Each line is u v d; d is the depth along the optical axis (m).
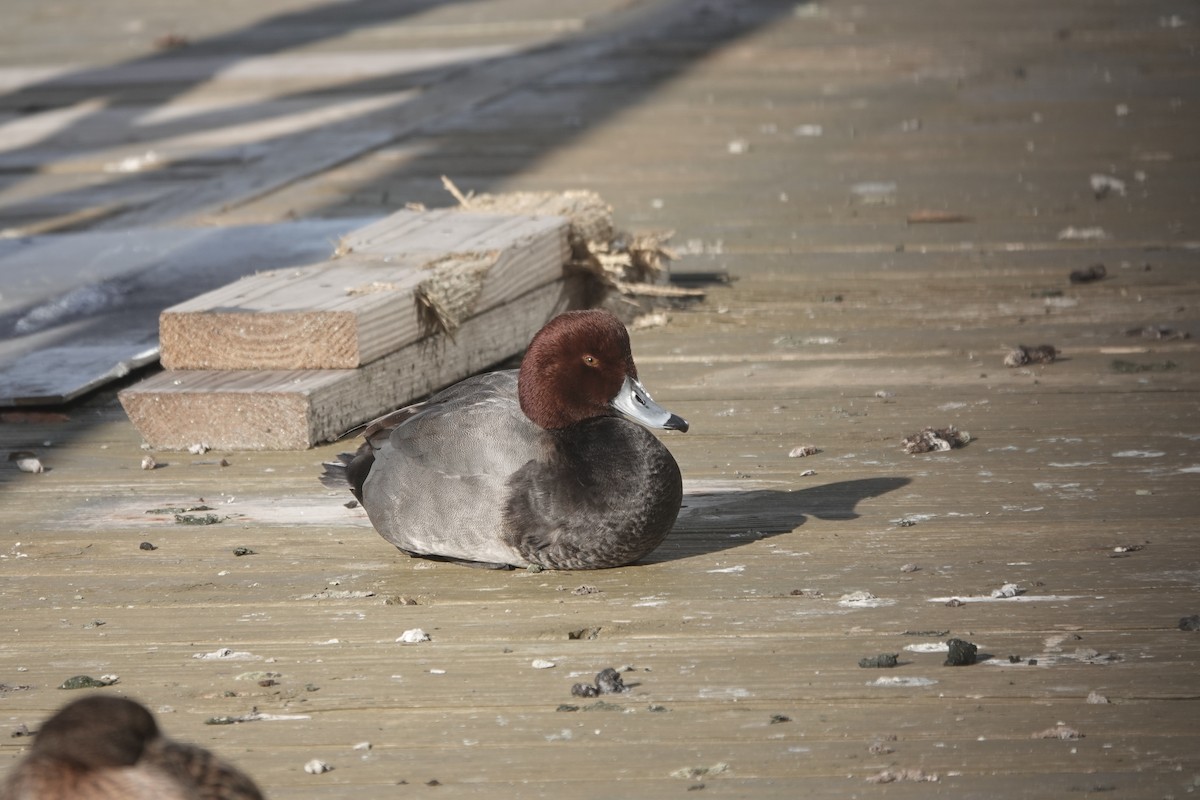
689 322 13.37
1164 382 11.23
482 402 8.36
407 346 11.36
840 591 7.84
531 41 27.09
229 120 22.42
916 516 8.91
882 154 19.16
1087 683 6.64
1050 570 7.99
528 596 7.97
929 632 7.27
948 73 23.48
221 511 9.48
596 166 19.03
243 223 16.86
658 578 8.14
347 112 22.45
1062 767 5.93
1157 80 22.39
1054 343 12.32
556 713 6.58
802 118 21.19
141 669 7.21
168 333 11.02
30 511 9.58
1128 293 13.56
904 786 5.84
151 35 29.38
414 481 8.27
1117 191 16.95
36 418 11.44
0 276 14.58
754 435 10.55
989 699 6.53
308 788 6.01
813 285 14.28
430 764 6.18
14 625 7.80
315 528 9.15
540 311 12.95
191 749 4.05
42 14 32.44
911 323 13.05
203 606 7.99
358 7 31.31
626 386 8.08
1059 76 22.97
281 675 7.08
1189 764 5.91
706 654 7.12
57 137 21.88
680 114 21.61
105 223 17.25
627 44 26.50
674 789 5.90
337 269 11.95
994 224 15.99
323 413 10.61
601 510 7.99
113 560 8.71
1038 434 10.28
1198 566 7.95
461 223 13.22
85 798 3.74
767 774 5.98
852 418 10.80
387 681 6.97
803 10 29.00
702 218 16.67
